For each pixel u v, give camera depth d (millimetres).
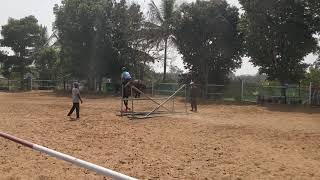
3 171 8672
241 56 36969
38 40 59094
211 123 17453
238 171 8898
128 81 20938
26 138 12938
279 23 29531
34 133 14102
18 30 56812
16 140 5309
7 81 53656
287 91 29938
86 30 43500
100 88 46125
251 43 31031
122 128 15680
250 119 19297
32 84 52281
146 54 44156
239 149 11445
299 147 11844
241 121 18375
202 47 36938
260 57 31375
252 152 11047
